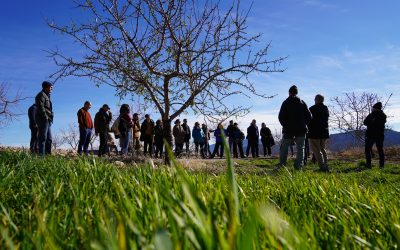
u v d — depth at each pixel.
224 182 2.50
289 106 10.50
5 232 0.64
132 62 10.37
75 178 2.94
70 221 1.37
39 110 11.16
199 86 10.22
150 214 1.32
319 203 2.18
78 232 1.19
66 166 3.86
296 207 1.93
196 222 0.71
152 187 2.03
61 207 1.73
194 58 10.16
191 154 24.39
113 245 0.62
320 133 11.35
